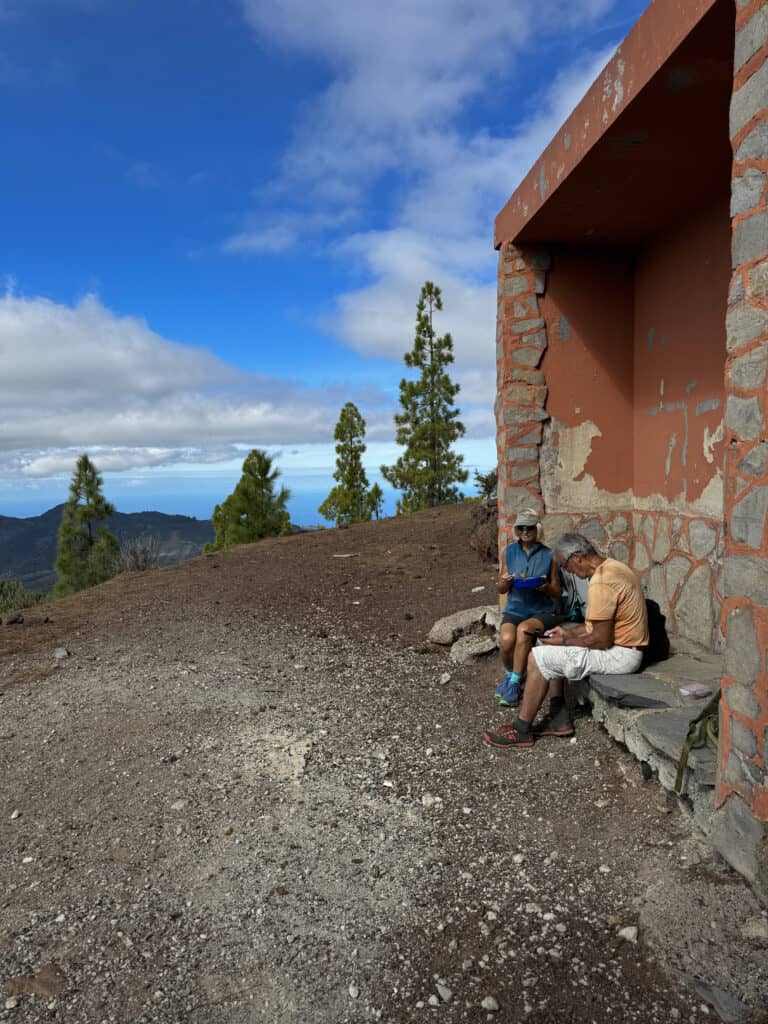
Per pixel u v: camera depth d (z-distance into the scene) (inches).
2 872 131.5
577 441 243.8
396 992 100.1
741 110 106.5
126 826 145.3
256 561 473.1
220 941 111.7
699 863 119.4
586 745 170.7
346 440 933.2
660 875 118.8
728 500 112.5
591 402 243.4
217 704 208.1
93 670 244.8
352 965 105.7
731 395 110.6
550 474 243.4
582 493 245.3
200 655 259.0
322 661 250.4
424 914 116.0
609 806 143.9
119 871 130.6
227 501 689.0
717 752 122.8
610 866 124.6
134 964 107.3
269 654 259.4
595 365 242.7
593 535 245.9
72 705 211.6
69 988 102.9
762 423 103.0
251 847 136.6
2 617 337.1
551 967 102.5
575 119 176.7
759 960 98.1
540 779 158.4
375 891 122.6
